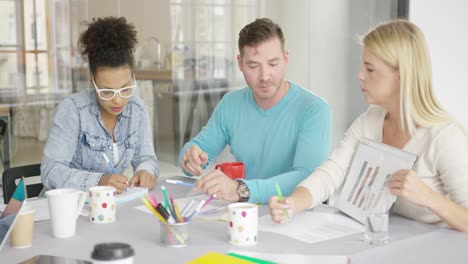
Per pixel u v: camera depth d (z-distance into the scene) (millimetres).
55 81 3404
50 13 3348
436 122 1618
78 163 2172
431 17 4410
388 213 1552
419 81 1612
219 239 1438
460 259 1290
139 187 2004
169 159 3811
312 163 1997
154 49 3652
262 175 2188
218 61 3898
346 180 1732
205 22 3818
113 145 2184
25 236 1389
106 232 1509
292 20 4062
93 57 1961
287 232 1494
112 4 3502
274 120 2166
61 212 1453
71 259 1181
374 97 1677
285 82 2201
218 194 1771
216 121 2318
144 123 2279
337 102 4215
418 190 1471
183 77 3785
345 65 4230
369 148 1701
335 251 1347
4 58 3238
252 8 3963
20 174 2172
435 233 1485
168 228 1379
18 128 3326
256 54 2039
